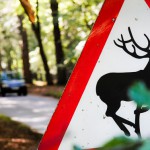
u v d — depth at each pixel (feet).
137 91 7.51
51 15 41.68
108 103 7.49
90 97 7.49
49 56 160.76
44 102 88.89
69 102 7.46
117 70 7.55
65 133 7.43
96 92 7.49
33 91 121.90
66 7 38.11
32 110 73.20
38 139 43.47
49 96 106.32
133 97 7.50
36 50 133.08
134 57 7.58
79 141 7.45
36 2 13.20
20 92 111.45
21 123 54.85
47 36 116.47
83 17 38.19
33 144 40.11
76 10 37.47
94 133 7.48
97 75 7.52
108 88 7.51
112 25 7.59
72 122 7.46
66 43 89.51
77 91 7.48
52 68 169.89
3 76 112.88
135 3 7.64
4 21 110.73
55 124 7.42
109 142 7.47
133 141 7.49
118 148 7.48
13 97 107.14
